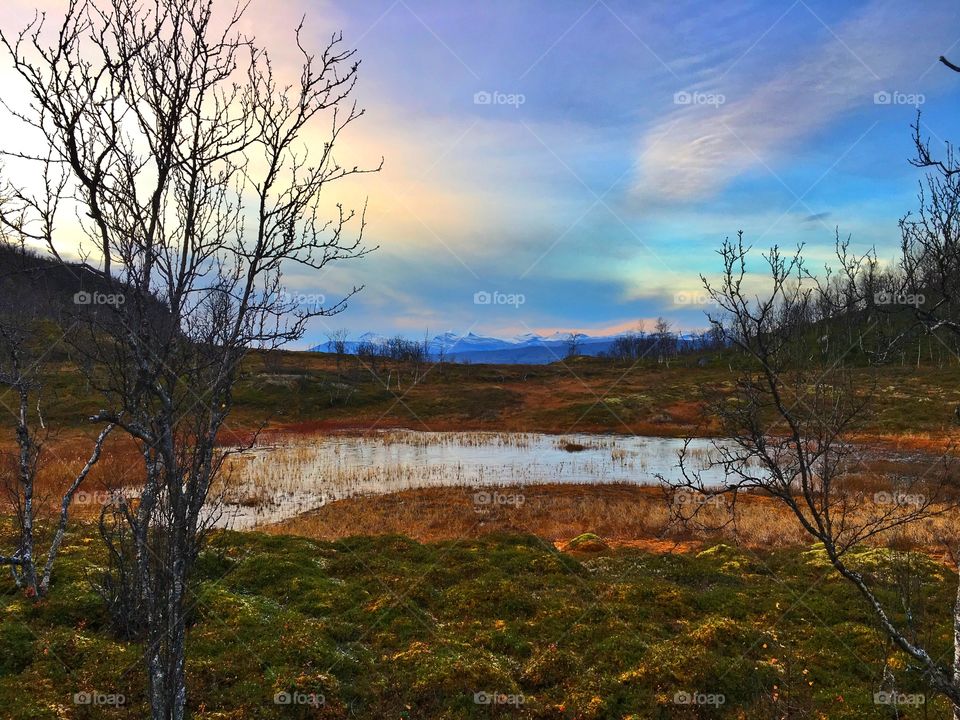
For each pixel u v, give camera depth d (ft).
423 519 73.05
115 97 13.88
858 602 38.34
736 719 26.32
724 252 14.40
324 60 15.75
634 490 93.66
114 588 30.01
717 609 38.47
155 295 14.99
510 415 213.25
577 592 40.91
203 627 32.22
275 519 73.87
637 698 27.45
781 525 61.62
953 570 43.57
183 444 16.28
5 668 26.43
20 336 30.32
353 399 228.63
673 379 258.16
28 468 32.63
